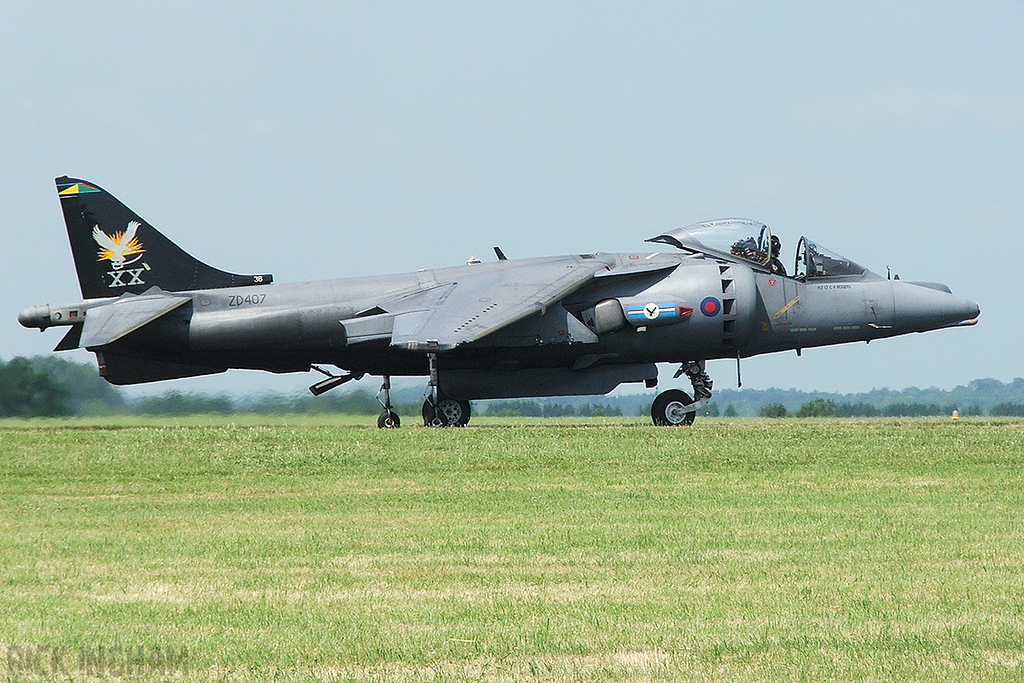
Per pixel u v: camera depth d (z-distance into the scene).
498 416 162.38
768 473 64.69
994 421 106.19
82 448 77.44
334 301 103.06
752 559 38.88
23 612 32.19
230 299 103.69
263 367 107.06
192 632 29.73
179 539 44.44
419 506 53.34
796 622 30.12
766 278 101.06
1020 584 34.62
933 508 50.91
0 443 81.25
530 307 90.81
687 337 97.44
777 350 102.62
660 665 26.52
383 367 105.31
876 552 39.97
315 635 29.28
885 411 179.62
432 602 32.94
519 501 54.59
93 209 104.81
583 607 32.06
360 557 40.03
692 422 100.31
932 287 103.56
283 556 40.41
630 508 51.69
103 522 49.81
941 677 25.50
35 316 103.56
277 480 64.19
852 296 101.50
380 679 25.81
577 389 100.00
